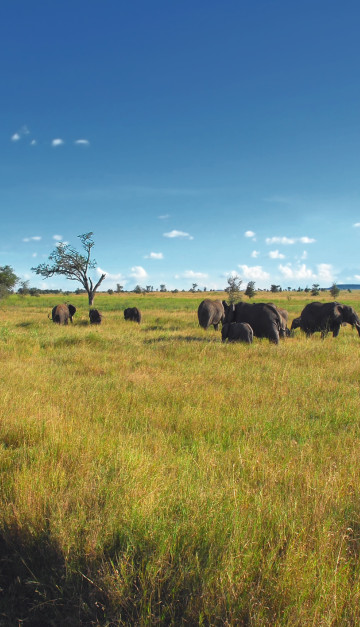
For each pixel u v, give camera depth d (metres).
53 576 2.73
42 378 7.88
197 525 2.90
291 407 6.37
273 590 2.36
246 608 2.30
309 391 7.32
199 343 12.64
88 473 3.76
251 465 4.13
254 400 6.73
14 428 4.96
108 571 2.56
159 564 2.58
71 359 10.34
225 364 9.44
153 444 4.73
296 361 10.05
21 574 2.78
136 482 3.52
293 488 3.62
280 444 4.84
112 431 5.08
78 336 13.84
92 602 2.48
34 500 3.25
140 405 6.30
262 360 10.14
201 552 2.69
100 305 51.56
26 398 6.20
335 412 6.06
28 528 2.97
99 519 2.99
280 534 2.80
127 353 11.24
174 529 2.85
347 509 3.22
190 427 5.48
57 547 2.81
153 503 3.15
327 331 16.38
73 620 2.42
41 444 4.48
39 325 20.64
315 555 2.62
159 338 14.96
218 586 2.40
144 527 2.88
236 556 2.56
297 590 2.34
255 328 14.34
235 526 2.80
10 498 3.35
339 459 4.27
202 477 3.69
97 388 7.32
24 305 51.53
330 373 8.73
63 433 4.84
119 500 3.24
